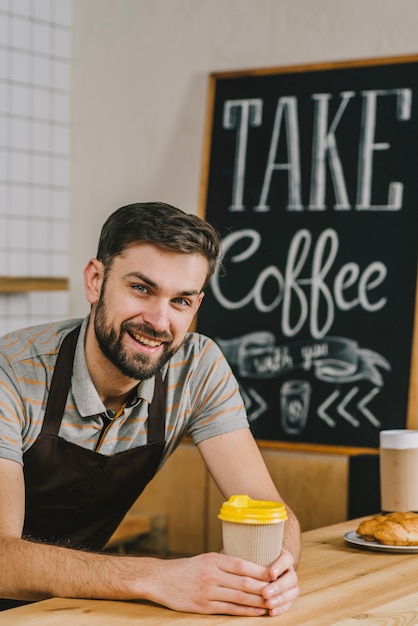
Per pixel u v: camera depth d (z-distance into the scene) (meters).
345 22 4.13
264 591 1.80
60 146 4.77
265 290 4.24
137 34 4.61
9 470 2.10
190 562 1.87
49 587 1.91
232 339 4.30
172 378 2.39
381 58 4.04
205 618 1.79
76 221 4.78
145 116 4.60
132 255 2.06
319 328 4.11
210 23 4.43
